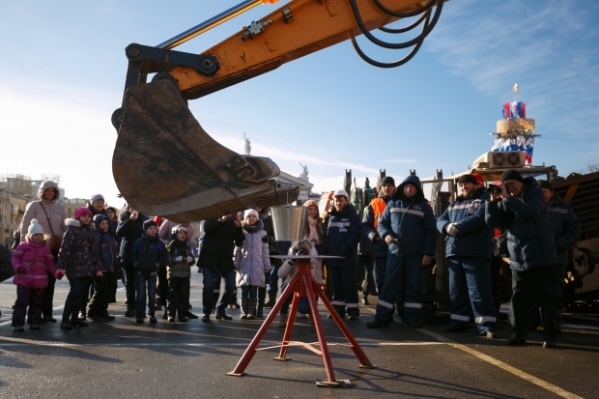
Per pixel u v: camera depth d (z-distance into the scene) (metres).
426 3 5.43
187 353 6.71
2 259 8.01
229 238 10.27
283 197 4.53
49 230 9.50
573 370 5.79
